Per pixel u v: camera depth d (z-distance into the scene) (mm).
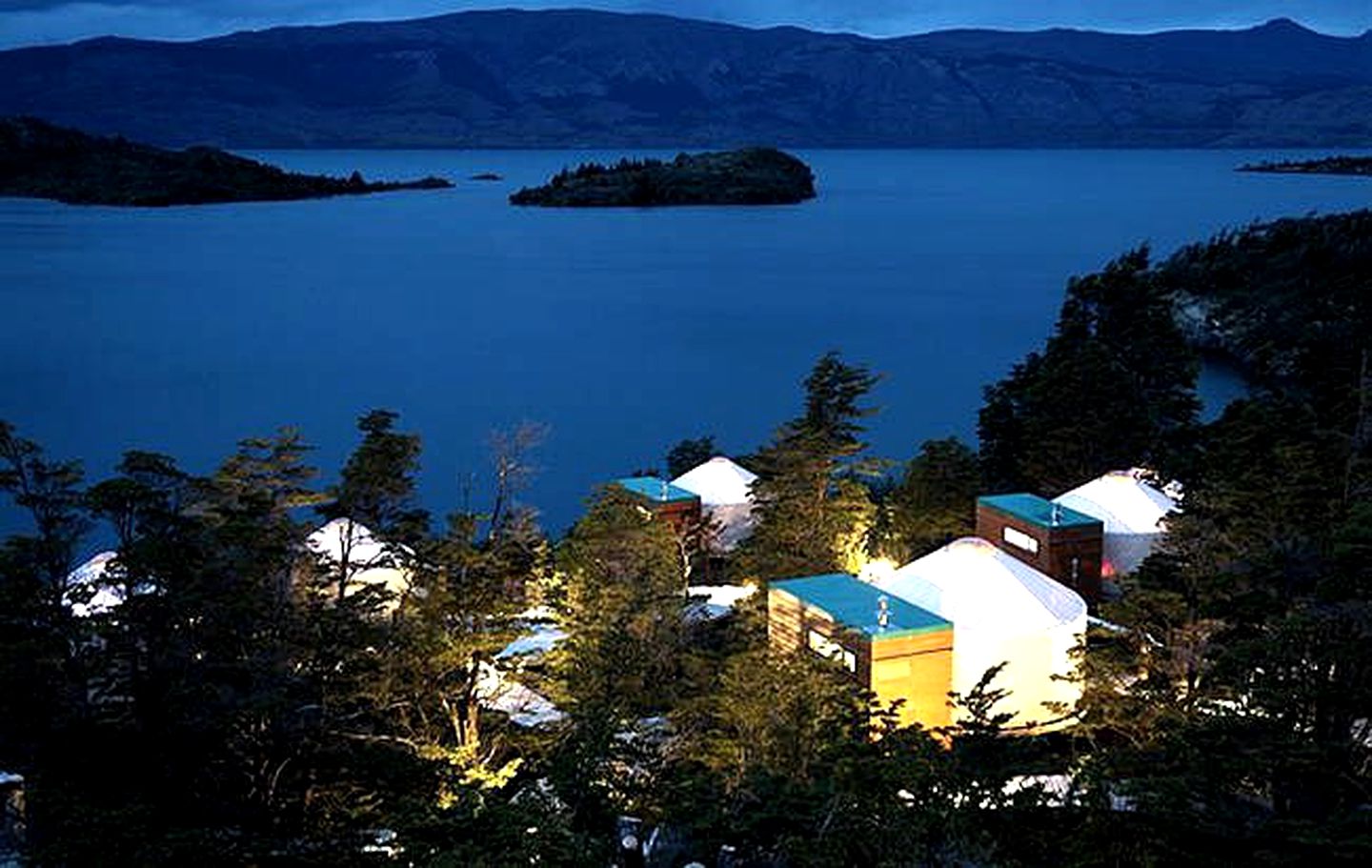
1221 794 21297
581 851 17250
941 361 156000
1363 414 36625
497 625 28891
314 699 25703
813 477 46000
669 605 34062
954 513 51125
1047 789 25359
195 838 18109
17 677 21906
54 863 17375
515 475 41375
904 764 19953
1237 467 37500
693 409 131625
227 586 24250
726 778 22172
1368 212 127938
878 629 32344
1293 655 21453
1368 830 18125
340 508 30547
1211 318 118312
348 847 20562
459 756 25766
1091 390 57719
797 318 193500
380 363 156250
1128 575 31547
